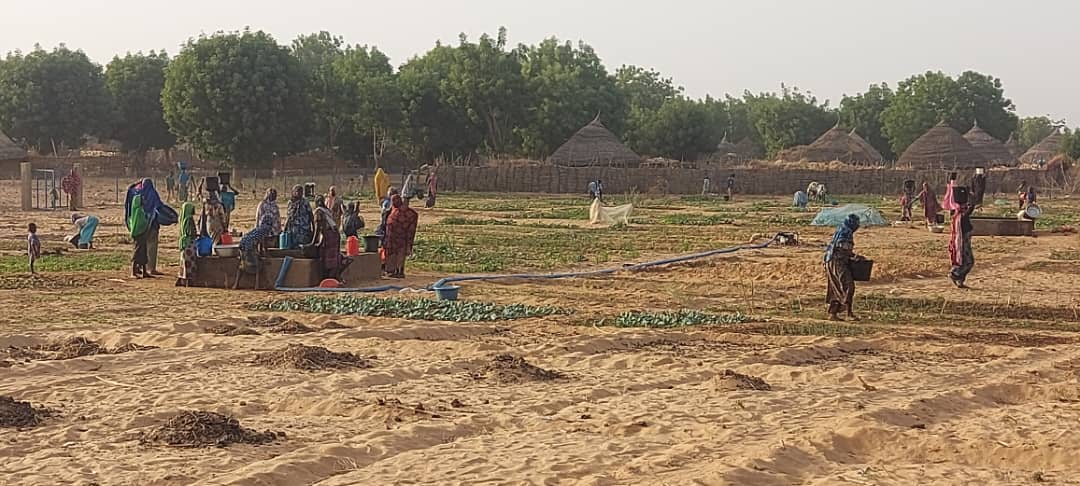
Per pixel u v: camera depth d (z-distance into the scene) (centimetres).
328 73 8931
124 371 1421
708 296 2350
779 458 997
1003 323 1988
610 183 7738
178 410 1191
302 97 8450
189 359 1506
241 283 2386
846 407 1244
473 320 1967
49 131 9225
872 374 1466
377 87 8850
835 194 7600
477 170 7781
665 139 10075
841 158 9094
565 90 9512
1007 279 2630
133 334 1711
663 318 1972
